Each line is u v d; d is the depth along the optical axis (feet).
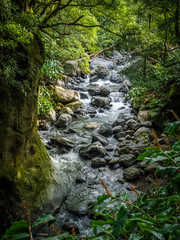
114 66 40.22
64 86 27.78
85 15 16.49
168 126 5.85
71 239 4.62
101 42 43.73
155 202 5.14
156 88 18.69
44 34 17.46
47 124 20.66
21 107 9.14
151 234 4.05
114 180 13.74
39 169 10.81
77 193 12.49
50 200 10.35
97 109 25.49
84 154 16.26
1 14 7.94
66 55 27.25
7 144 8.76
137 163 15.14
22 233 3.69
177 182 4.96
